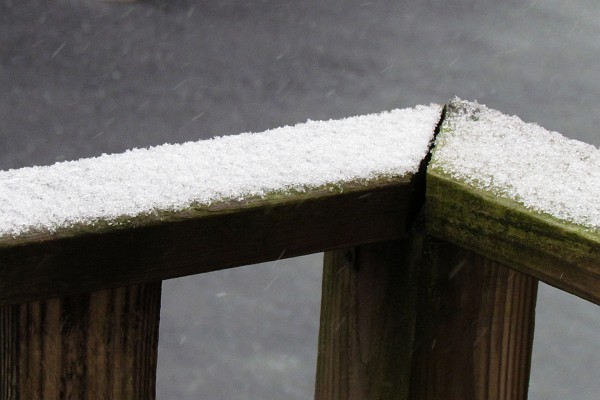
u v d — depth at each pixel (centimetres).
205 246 129
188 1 1173
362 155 136
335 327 146
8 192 125
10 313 126
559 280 128
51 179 128
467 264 139
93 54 979
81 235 124
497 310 142
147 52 988
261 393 393
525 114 783
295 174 132
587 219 127
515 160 135
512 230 130
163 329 440
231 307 463
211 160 133
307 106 830
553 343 437
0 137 756
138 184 128
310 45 991
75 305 127
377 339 143
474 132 141
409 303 140
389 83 872
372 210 135
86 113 815
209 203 128
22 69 919
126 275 126
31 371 127
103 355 128
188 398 387
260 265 508
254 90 867
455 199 134
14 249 122
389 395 143
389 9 1115
